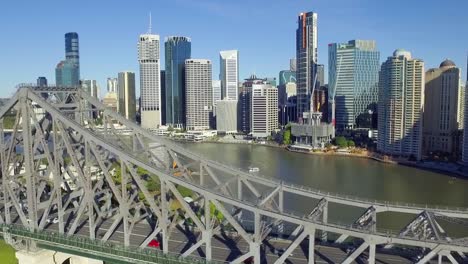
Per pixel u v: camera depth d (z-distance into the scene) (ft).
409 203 556.92
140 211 349.00
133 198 316.60
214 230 299.17
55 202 328.08
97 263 322.55
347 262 230.89
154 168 265.34
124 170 275.80
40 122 332.60
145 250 272.72
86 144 286.46
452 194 617.21
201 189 255.50
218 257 270.05
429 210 264.72
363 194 616.39
